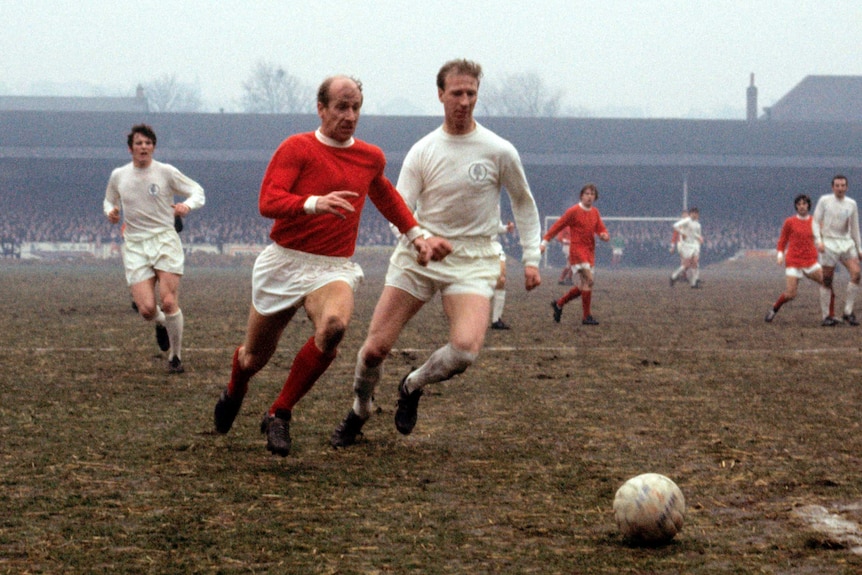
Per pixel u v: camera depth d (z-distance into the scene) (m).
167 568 4.30
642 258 64.12
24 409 8.23
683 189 70.88
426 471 6.17
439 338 14.48
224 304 22.00
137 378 10.07
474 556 4.51
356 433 6.94
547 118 70.81
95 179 68.50
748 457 6.61
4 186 67.56
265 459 6.45
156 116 69.38
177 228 10.66
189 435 7.20
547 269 59.16
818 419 8.02
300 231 6.31
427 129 71.06
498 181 6.82
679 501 4.72
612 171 70.81
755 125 71.06
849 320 17.59
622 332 15.93
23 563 4.34
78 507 5.25
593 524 5.06
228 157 69.19
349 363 11.46
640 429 7.59
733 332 16.00
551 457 6.61
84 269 47.78
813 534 4.86
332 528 4.93
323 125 6.34
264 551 4.55
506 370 11.01
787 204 71.50
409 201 6.71
